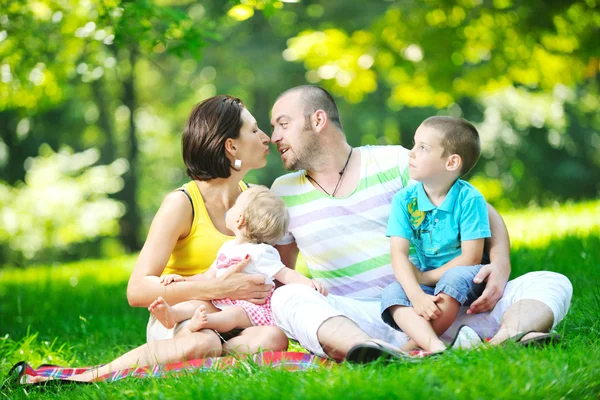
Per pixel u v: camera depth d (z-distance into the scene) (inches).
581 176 1098.1
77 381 178.2
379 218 203.8
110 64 416.2
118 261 615.2
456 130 187.6
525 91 984.3
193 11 909.8
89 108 1115.9
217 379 152.7
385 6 701.3
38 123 1062.4
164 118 1219.2
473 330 174.4
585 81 978.1
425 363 151.3
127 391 155.9
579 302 229.6
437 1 613.0
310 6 754.8
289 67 909.8
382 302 184.7
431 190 192.2
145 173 1278.3
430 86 669.9
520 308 172.7
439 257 190.9
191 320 182.1
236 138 204.2
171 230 199.0
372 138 1079.6
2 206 1142.3
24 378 184.2
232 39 928.9
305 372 151.2
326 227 204.7
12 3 390.0
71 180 1148.5
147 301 192.2
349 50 668.1
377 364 153.5
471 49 634.8
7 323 319.6
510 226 448.1
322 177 207.8
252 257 193.0
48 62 434.0
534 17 582.9
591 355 151.5
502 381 135.0
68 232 1173.7
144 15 357.1
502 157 1110.4
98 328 296.0
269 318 190.2
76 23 395.2
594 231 379.6
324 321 171.2
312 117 204.8
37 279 468.4
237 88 1002.1
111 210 1173.7
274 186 214.1
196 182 207.0
